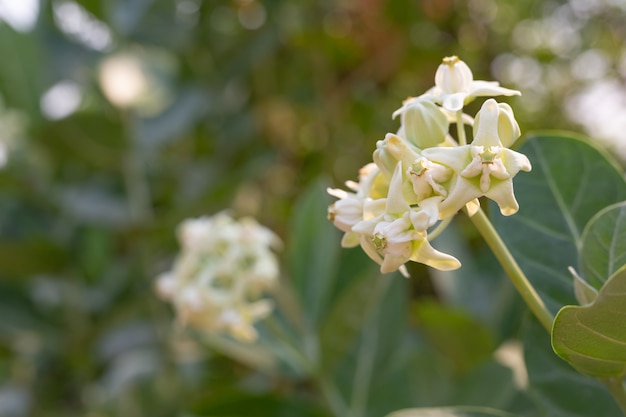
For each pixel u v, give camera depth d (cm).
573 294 55
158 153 171
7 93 148
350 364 86
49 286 154
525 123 194
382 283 73
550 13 193
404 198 47
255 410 77
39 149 145
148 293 142
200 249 79
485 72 193
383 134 183
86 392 148
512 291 99
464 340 89
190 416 76
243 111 176
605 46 193
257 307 77
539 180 57
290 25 168
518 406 80
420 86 188
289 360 82
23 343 158
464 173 46
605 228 50
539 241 56
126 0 167
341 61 180
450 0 180
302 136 190
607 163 56
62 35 161
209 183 157
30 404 155
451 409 55
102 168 149
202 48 173
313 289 86
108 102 141
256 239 79
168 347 137
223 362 136
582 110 192
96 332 145
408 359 90
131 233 144
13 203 152
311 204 88
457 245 105
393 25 175
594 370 48
